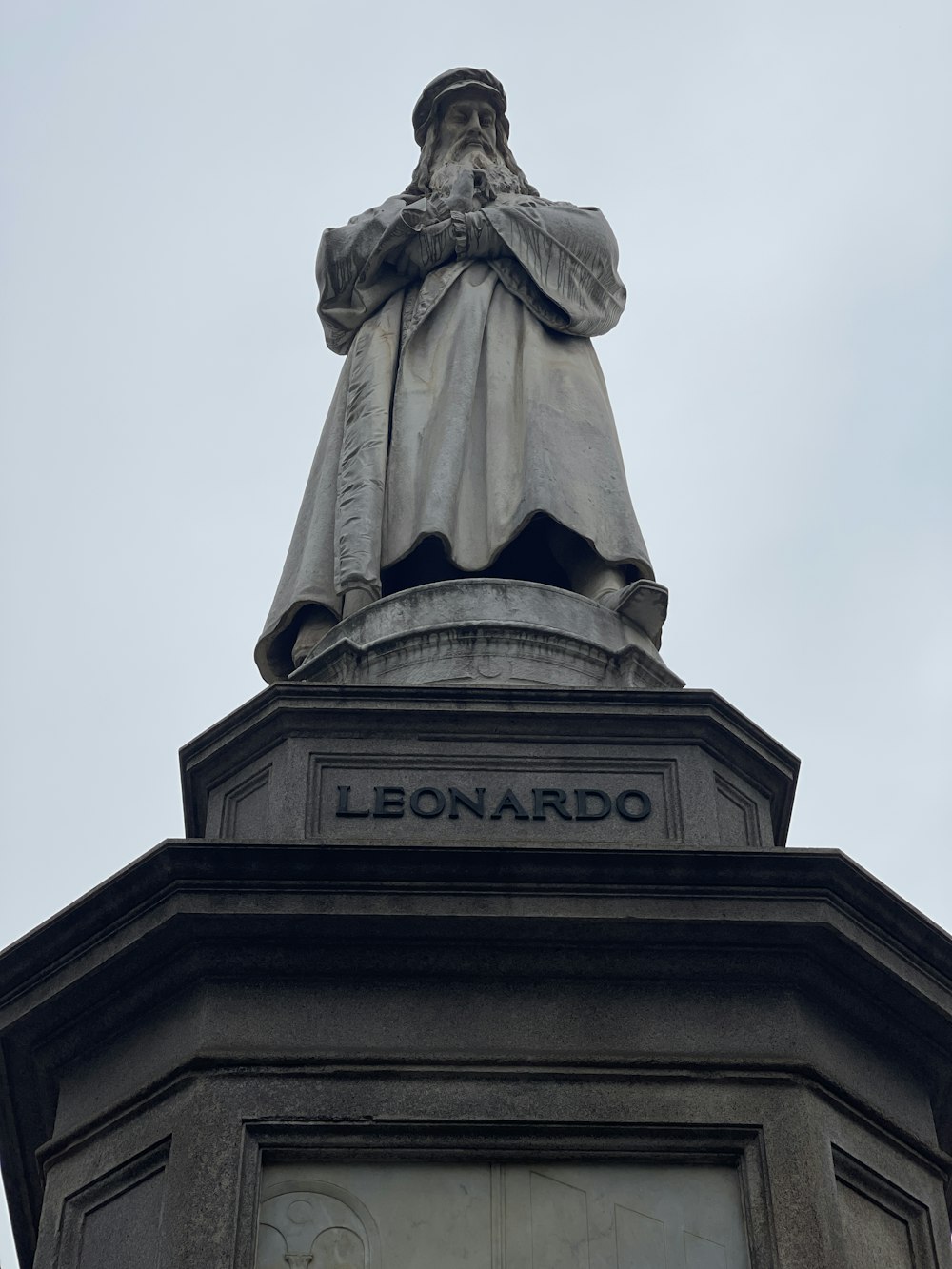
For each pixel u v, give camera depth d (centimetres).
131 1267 1127
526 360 1766
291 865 1227
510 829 1310
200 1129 1145
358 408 1716
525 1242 1116
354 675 1501
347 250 1836
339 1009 1207
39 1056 1277
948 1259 1212
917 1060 1287
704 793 1342
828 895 1236
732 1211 1134
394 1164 1148
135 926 1238
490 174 1991
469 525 1636
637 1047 1191
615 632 1554
